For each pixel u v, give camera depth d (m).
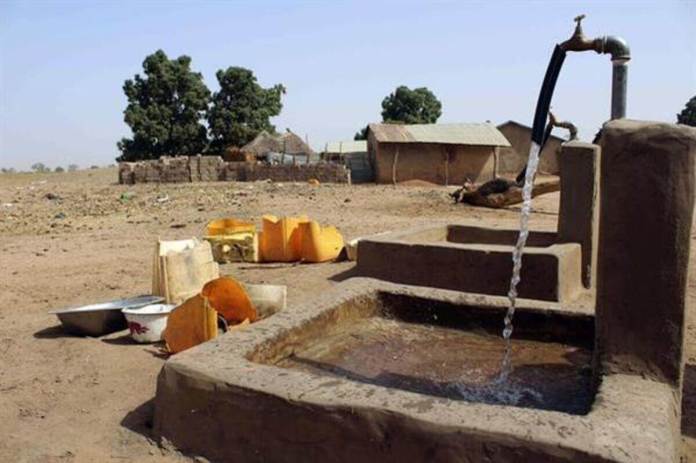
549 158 36.88
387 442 2.73
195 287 5.93
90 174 45.62
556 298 6.12
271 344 3.89
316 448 2.91
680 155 2.86
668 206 2.89
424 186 28.72
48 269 8.90
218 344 3.70
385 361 4.15
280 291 5.61
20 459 3.29
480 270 6.50
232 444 3.16
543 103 4.79
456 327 4.73
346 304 4.72
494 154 31.55
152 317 5.09
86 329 5.37
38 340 5.34
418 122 49.44
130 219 15.57
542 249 6.39
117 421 3.72
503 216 15.25
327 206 17.72
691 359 4.66
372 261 7.19
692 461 3.08
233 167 31.39
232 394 3.14
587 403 3.44
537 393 3.61
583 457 2.34
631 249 2.99
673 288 2.92
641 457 2.29
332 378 3.15
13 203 22.11
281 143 37.31
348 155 35.25
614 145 2.99
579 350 4.22
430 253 6.80
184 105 42.62
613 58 5.77
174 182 31.11
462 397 3.58
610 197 3.02
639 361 3.01
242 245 8.94
